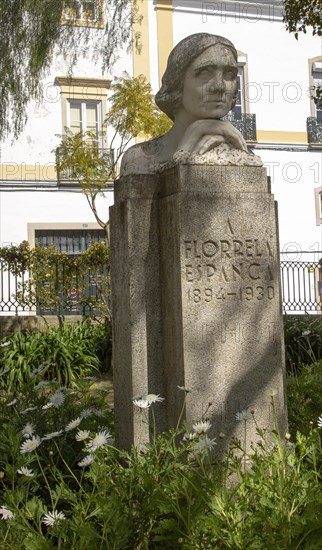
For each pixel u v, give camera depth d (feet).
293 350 33.58
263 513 9.33
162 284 13.89
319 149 76.28
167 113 15.40
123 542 9.40
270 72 75.41
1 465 13.43
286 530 8.99
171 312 13.55
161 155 14.97
